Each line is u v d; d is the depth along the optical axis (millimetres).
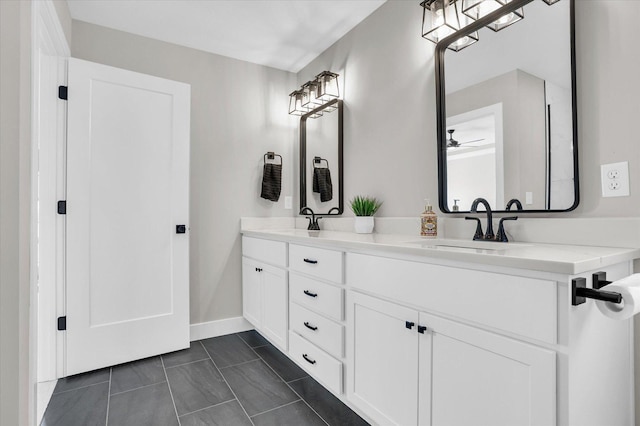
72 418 1557
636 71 1120
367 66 2250
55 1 1732
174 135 2334
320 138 2701
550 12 1322
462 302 1040
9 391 1177
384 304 1328
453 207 1688
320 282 1708
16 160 1188
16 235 1190
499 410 940
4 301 1173
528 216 1405
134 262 2182
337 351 1581
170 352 2307
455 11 1581
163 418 1561
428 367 1146
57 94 1963
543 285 851
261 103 2873
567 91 1267
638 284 815
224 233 2686
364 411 1422
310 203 2812
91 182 2047
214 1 2057
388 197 2088
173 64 2512
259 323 2400
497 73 1502
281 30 2387
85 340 2012
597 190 1208
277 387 1844
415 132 1911
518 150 1423
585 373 865
